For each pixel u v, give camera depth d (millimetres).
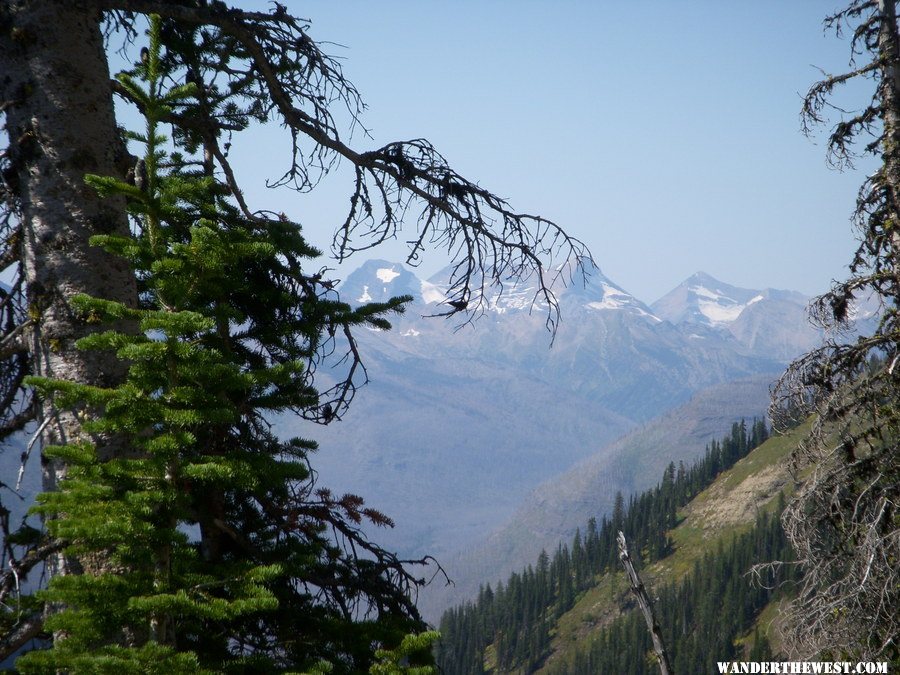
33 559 8516
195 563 8625
